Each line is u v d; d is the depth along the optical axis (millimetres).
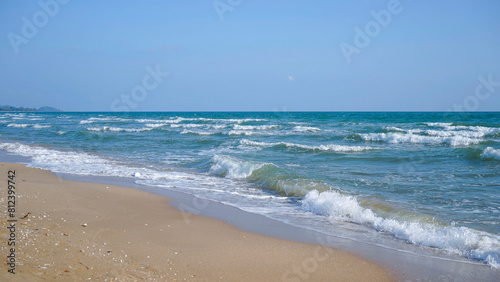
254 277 4836
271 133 30719
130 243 5777
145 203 8875
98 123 48781
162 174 13359
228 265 5195
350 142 24266
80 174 12820
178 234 6527
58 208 7586
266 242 6332
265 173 12344
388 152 18906
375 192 10148
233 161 14086
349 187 10773
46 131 34781
